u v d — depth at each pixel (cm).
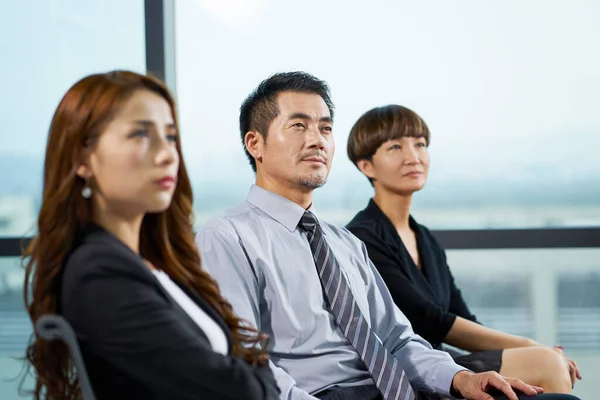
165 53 347
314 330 210
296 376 207
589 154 355
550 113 355
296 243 216
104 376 130
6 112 358
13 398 356
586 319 358
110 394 130
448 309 292
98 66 354
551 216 358
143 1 349
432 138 360
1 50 356
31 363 144
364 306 227
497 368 244
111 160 135
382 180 280
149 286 134
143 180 137
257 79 356
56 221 135
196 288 160
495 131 357
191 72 357
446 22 355
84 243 135
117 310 127
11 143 358
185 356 129
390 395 207
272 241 214
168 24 352
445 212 362
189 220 160
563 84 354
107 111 135
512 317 361
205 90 357
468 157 359
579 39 353
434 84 357
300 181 220
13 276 356
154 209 140
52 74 355
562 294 358
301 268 213
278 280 209
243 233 210
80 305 128
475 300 363
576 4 353
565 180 356
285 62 356
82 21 354
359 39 356
